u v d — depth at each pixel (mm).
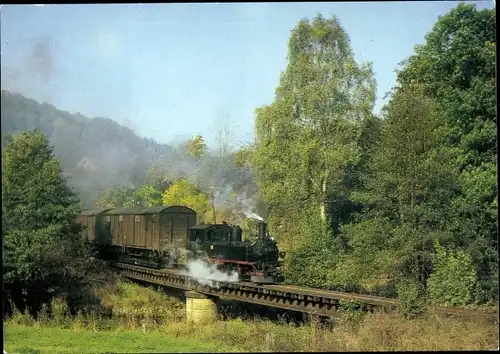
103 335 19094
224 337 19078
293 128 32875
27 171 23922
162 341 17953
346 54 33438
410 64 28172
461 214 22156
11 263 22641
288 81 33594
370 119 32469
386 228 22812
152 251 32062
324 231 27906
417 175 22094
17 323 21125
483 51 24453
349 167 32062
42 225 23859
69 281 25547
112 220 35969
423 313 16984
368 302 18250
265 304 22047
